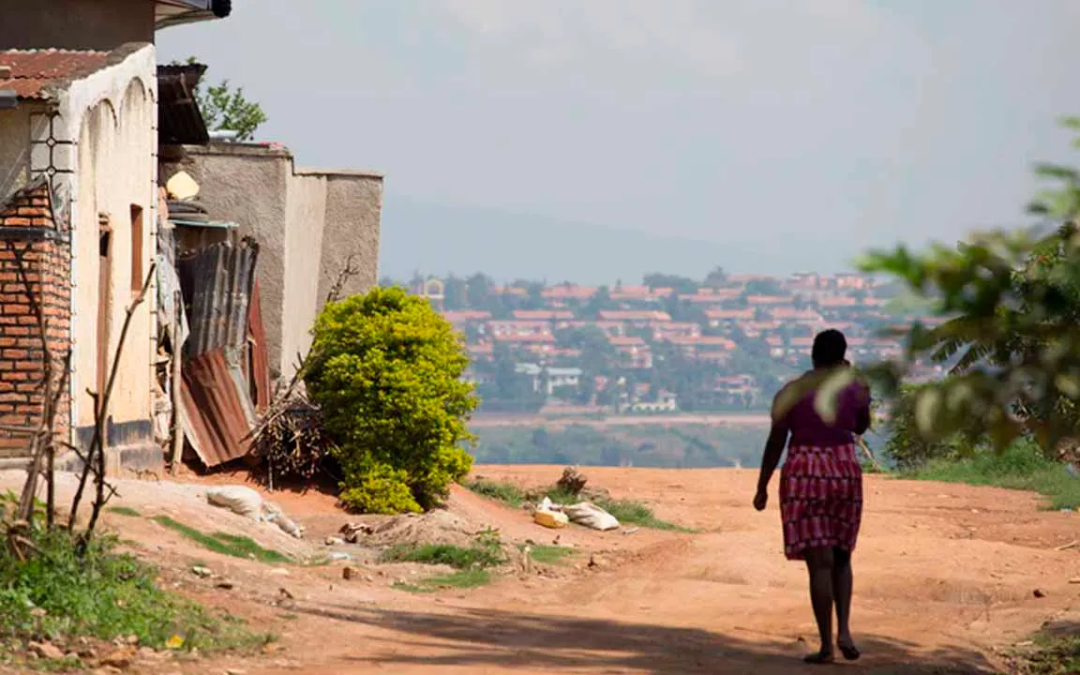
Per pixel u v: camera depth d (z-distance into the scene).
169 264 29.59
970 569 22.20
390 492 28.34
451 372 29.75
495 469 40.44
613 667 13.72
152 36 34.19
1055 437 5.86
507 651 14.38
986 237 5.43
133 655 12.52
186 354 29.58
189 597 15.38
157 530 19.73
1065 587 20.92
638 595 19.84
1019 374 5.54
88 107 23.92
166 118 32.88
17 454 22.58
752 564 22.33
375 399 28.77
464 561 22.27
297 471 29.28
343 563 21.36
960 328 5.50
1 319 22.61
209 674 12.22
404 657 13.66
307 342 38.69
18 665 11.55
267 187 35.81
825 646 14.43
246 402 29.75
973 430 5.67
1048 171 5.49
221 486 26.05
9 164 22.94
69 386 23.14
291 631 14.58
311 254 38.81
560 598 19.59
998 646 16.69
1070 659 15.47
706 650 15.05
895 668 14.34
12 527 13.76
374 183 39.50
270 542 21.80
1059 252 5.59
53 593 13.38
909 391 5.64
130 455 26.39
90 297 24.45
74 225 23.38
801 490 14.41
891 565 22.69
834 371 5.71
